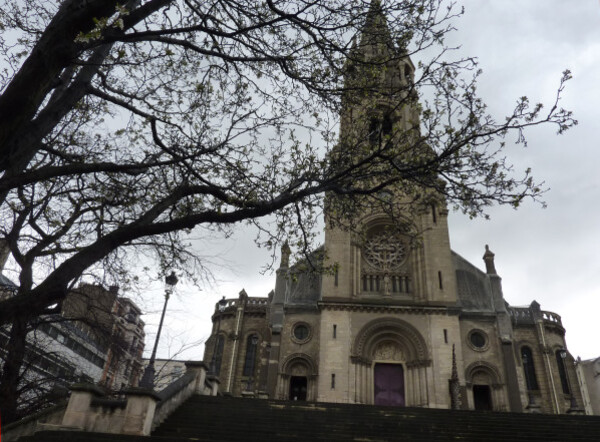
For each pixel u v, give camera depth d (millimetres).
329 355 33312
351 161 11336
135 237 8016
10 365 13734
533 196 10375
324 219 13406
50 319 16922
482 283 39250
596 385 49375
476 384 34250
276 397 33969
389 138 10617
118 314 18719
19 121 6535
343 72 11195
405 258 38219
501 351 35031
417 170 10727
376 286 37188
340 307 35125
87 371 32906
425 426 17328
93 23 7367
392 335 35000
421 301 35656
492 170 10398
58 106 8695
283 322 37125
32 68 6695
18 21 10328
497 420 18484
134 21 8516
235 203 9406
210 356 42781
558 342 39469
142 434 13555
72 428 13602
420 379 32906
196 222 8727
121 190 12109
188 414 16922
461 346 33531
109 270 14414
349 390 32000
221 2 10258
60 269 6918
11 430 13578
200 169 11531
